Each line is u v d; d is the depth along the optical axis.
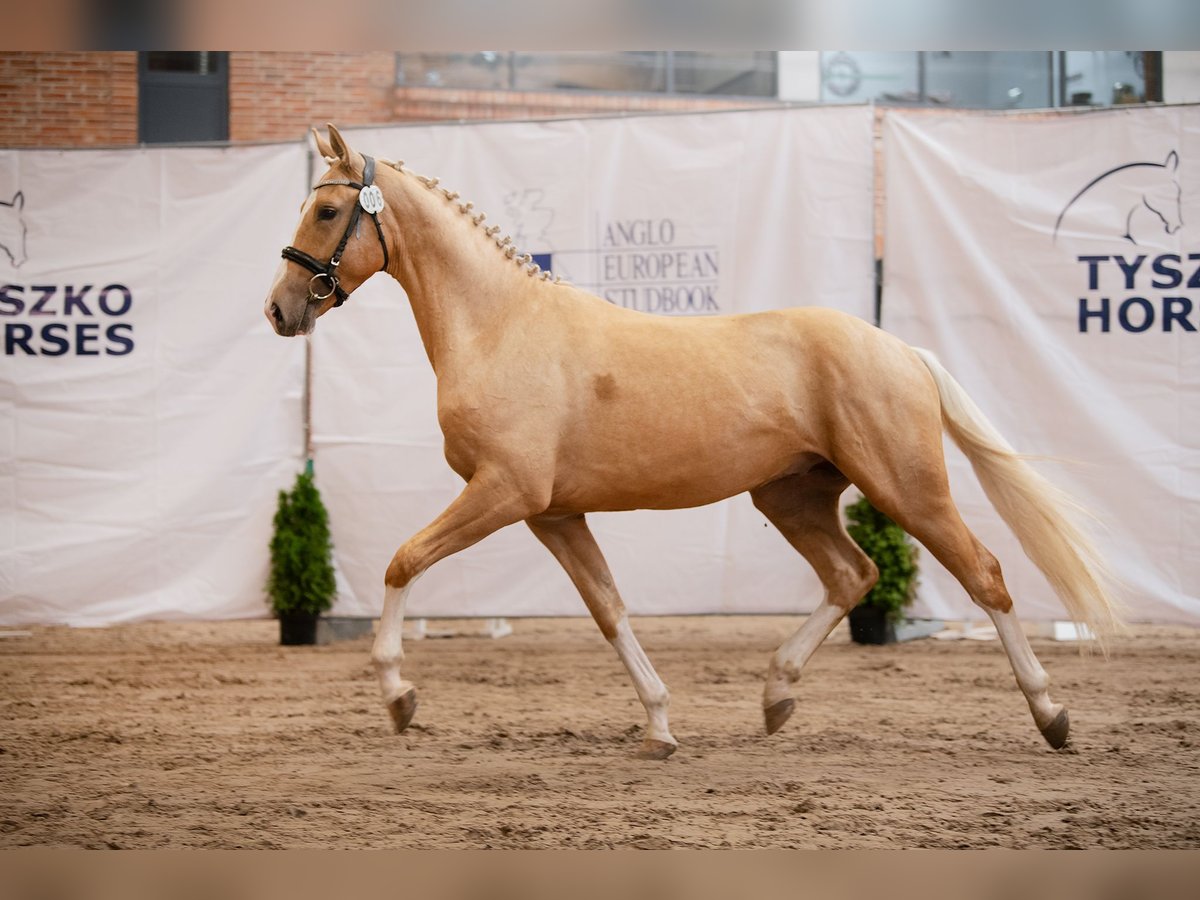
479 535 4.29
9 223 7.84
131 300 7.87
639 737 4.95
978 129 7.41
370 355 7.80
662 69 14.15
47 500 7.80
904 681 6.22
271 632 8.70
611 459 4.32
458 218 4.54
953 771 4.27
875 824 3.59
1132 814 3.67
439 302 4.47
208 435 7.86
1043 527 4.46
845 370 4.36
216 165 7.91
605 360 4.33
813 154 7.55
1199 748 4.62
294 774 4.34
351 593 7.82
